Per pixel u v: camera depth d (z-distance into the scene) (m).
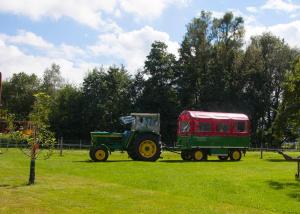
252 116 73.12
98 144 31.11
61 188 16.17
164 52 72.56
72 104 71.25
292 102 38.97
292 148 57.72
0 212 11.99
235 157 34.38
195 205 13.64
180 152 35.41
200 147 33.69
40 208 12.62
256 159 36.00
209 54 75.56
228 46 75.88
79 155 36.03
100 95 71.62
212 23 76.12
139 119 31.69
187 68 73.81
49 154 18.45
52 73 94.88
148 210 12.72
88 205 13.20
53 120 70.12
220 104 72.62
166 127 70.44
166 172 21.86
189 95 73.75
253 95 74.56
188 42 75.44
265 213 12.90
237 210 13.11
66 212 12.23
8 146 41.41
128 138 31.45
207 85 72.44
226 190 16.42
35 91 90.25
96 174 20.75
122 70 74.06
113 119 70.81
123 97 72.12
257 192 16.12
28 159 28.48
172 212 12.55
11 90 89.69
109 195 14.91
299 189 16.94
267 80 75.50
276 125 40.56
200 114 34.31
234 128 34.59
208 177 19.80
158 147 31.66
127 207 13.06
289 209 13.53
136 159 31.56
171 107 70.62
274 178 19.91
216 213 12.61
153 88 71.31
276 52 76.75
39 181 17.84
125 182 18.14
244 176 20.50
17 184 16.95
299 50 76.12
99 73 72.69
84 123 70.56
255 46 77.75
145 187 17.02
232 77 74.62
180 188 16.72
